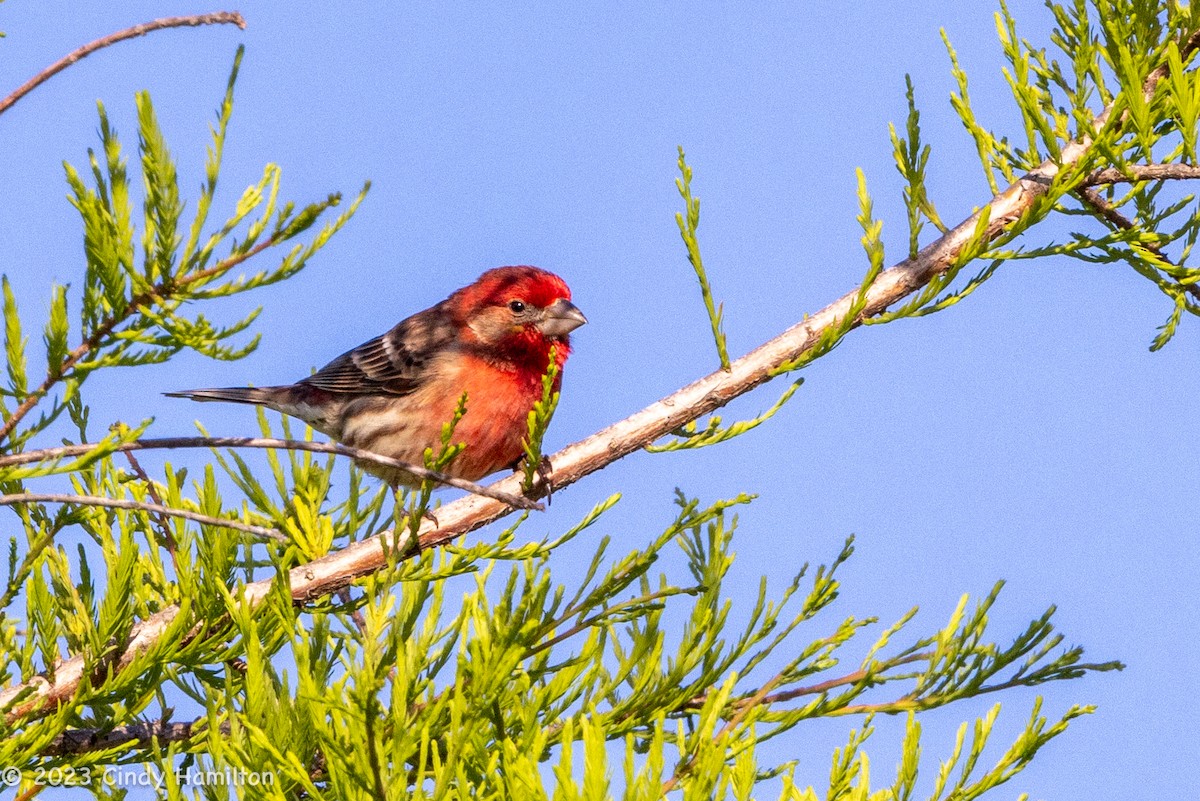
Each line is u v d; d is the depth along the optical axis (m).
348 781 6.05
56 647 8.51
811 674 8.68
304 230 6.42
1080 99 10.24
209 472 8.65
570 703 7.57
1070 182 9.66
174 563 9.60
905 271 10.13
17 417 6.64
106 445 6.38
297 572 9.45
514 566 6.89
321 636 8.90
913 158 10.02
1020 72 9.80
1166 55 9.84
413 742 6.18
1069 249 10.01
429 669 7.12
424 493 7.59
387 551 7.84
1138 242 9.98
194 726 8.53
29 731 7.91
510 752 5.80
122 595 8.44
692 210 9.55
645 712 8.10
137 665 8.27
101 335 6.61
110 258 6.31
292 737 6.71
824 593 8.66
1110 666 8.59
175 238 6.32
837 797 6.48
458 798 5.90
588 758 5.25
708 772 5.70
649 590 9.23
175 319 6.34
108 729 8.44
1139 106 9.11
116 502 6.70
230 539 8.60
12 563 8.60
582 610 7.91
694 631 8.27
